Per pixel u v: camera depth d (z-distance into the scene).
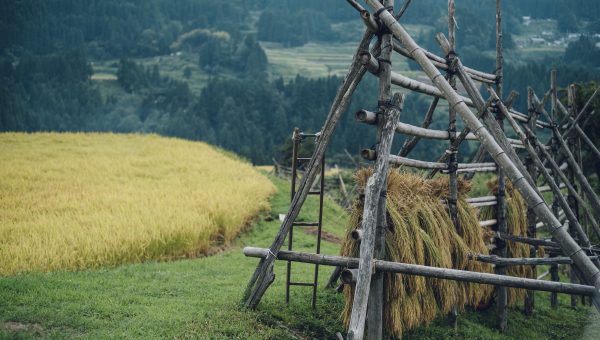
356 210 7.16
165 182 20.47
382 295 6.68
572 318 10.35
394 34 6.62
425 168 7.97
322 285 9.61
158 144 33.28
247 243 15.08
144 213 13.98
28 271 9.64
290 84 135.25
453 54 8.26
